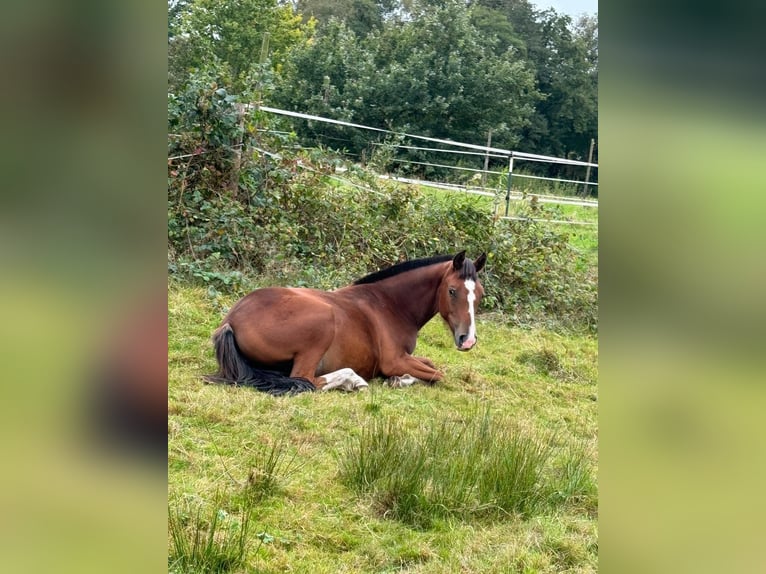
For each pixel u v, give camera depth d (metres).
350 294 5.60
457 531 3.20
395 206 8.20
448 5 19.86
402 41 19.19
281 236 7.09
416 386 5.53
